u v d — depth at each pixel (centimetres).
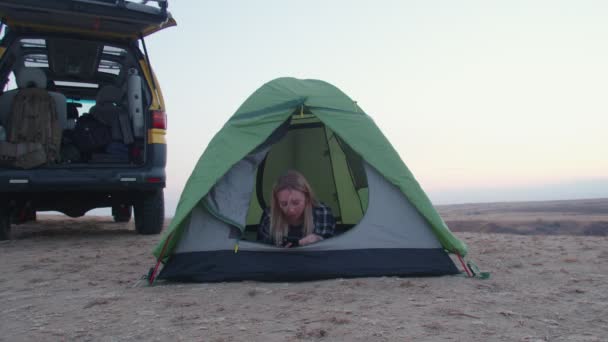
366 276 371
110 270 436
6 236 656
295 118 561
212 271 371
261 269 368
